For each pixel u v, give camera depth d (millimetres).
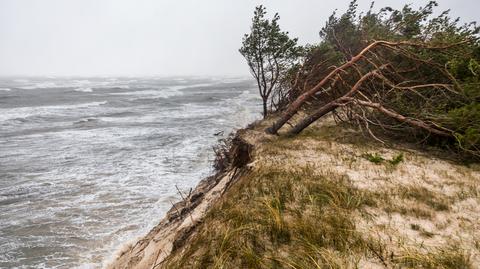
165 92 53812
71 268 5305
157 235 5410
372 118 9258
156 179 9797
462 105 7367
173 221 5844
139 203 7941
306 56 14273
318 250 2984
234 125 19141
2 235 6383
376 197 4426
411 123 7184
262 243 3156
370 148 7375
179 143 14734
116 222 6918
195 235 3891
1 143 14820
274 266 2760
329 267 2719
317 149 7230
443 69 8117
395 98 8461
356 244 3123
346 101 8555
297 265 2719
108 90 58562
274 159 6363
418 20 11516
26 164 11406
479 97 6871
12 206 7777
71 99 39344
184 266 3064
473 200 4410
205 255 3088
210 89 62750
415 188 4805
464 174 5594
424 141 7680
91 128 18859
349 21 18609
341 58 13766
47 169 10828
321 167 5855
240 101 34938
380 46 9859
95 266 5316
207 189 7230
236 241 3186
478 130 6008
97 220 7023
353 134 8891
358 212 3945
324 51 13773
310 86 12953
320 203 4137
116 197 8352
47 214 7332
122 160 12000
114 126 19469
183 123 20406
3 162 11625
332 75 9070
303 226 3404
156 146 14195
